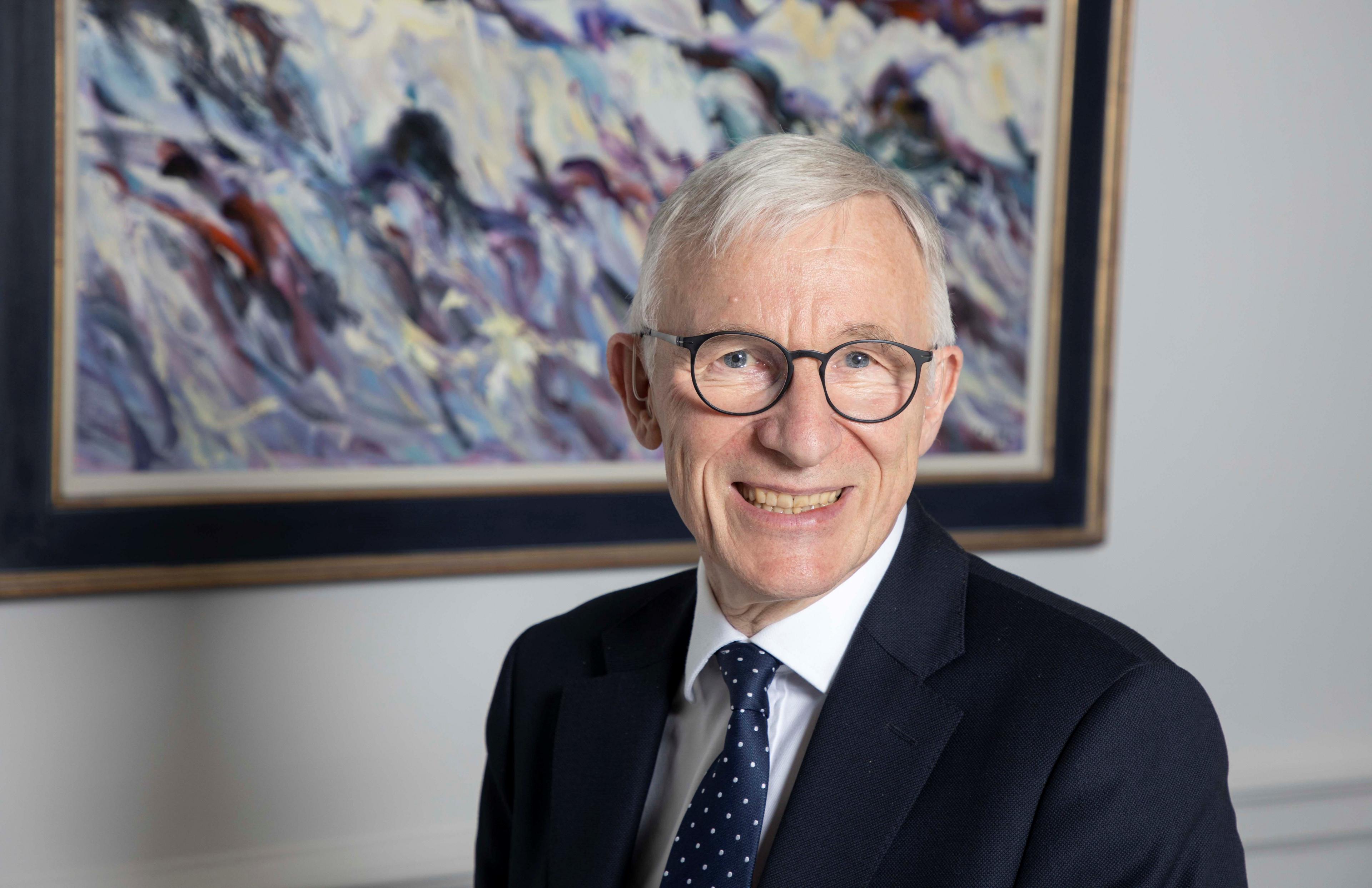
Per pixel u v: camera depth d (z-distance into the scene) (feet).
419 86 6.51
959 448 7.50
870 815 3.02
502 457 6.84
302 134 6.35
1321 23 8.07
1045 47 7.43
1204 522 8.14
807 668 3.28
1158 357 7.95
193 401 6.31
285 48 6.29
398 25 6.45
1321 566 8.39
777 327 2.98
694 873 3.11
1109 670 2.97
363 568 6.64
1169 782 2.83
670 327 3.18
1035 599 3.32
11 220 5.94
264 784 6.72
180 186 6.19
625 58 6.80
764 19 6.98
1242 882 2.86
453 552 6.79
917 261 3.18
